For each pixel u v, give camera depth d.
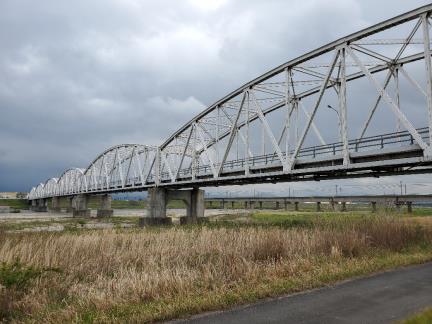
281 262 15.31
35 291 11.86
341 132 28.72
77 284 13.07
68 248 17.84
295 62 33.06
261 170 38.91
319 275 14.00
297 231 23.59
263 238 18.31
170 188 62.53
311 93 38.16
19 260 13.45
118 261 16.22
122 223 66.25
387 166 24.73
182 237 22.27
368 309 10.46
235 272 14.02
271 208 147.25
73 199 125.38
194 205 62.44
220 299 11.01
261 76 37.50
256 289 12.07
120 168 80.38
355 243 18.78
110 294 11.34
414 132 21.98
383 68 31.77
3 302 10.52
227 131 53.09
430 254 19.66
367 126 28.91
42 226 56.06
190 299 10.95
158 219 59.69
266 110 47.28
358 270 15.12
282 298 11.62
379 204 110.00
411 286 13.08
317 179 35.34
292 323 9.40
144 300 11.26
